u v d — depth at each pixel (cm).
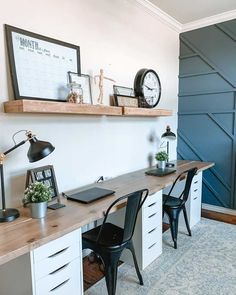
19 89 174
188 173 254
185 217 287
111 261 174
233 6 309
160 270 221
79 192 204
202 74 363
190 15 333
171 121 375
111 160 264
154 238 234
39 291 132
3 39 167
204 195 376
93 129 240
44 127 195
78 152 226
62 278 144
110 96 255
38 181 170
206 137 369
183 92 383
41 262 132
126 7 272
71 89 200
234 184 349
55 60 198
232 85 339
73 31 213
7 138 171
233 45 333
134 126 296
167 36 349
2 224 144
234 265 228
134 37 287
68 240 145
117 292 193
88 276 217
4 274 142
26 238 125
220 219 338
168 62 356
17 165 178
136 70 293
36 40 184
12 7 170
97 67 239
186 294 191
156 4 300
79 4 218
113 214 228
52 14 196
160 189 225
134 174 280
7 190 173
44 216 155
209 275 214
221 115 353
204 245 265
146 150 321
